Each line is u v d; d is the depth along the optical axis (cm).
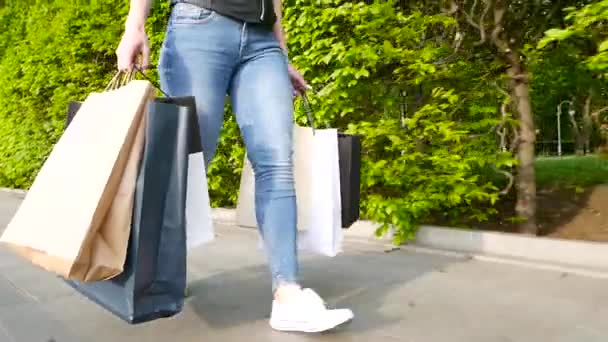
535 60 346
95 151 143
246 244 332
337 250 202
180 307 150
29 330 178
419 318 188
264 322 184
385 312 195
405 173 317
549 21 347
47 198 147
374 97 345
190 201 171
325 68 344
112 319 189
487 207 376
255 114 180
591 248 260
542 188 462
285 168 178
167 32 186
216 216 437
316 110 342
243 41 180
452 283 235
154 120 141
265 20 183
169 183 145
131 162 140
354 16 312
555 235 325
